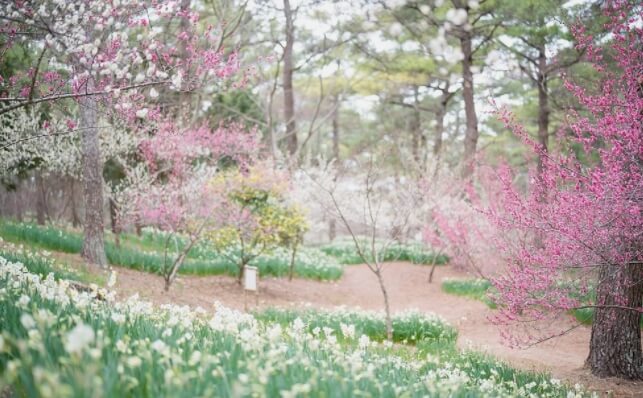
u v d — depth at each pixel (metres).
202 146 14.15
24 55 8.37
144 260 12.55
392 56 21.27
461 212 16.31
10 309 3.71
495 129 29.00
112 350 3.33
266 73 21.67
